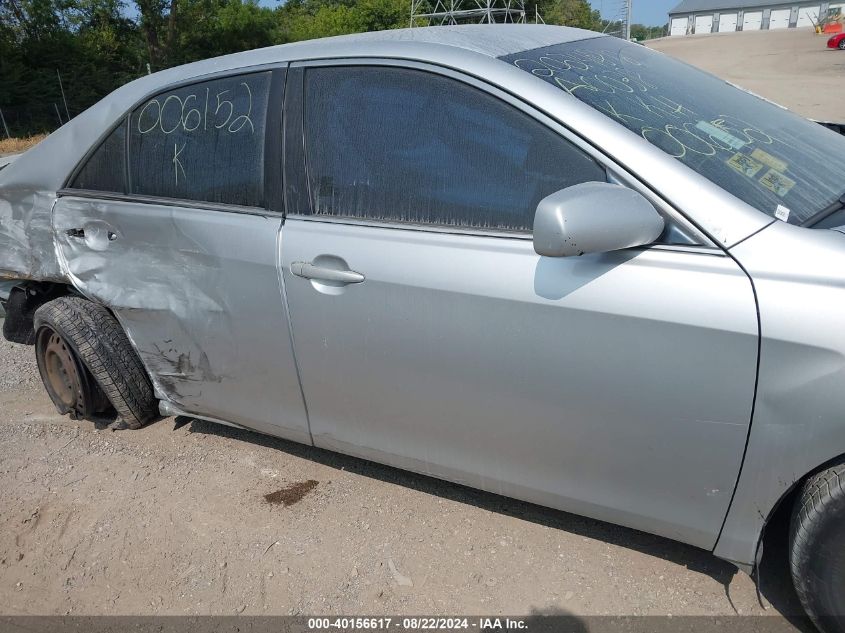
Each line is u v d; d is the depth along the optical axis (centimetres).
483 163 209
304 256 233
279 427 272
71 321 313
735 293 173
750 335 171
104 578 254
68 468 318
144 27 3862
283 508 279
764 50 4141
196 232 260
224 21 4003
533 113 201
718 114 230
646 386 185
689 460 188
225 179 258
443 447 231
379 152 226
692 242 180
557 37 256
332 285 230
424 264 212
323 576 243
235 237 250
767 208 185
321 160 236
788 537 192
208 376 282
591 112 197
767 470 179
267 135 247
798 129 245
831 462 175
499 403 210
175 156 272
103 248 293
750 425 177
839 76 2261
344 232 228
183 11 3884
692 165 191
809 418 169
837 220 189
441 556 246
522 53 226
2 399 389
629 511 206
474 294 203
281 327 247
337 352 236
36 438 345
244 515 277
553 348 195
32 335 353
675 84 247
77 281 305
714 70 2975
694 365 179
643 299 182
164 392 309
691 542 202
